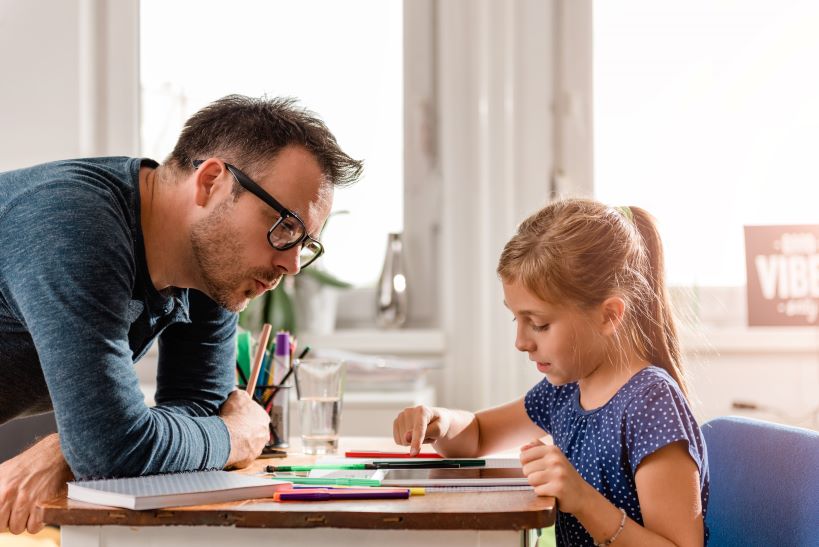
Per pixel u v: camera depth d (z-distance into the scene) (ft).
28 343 3.62
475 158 7.91
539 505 2.74
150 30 8.38
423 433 3.97
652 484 3.27
